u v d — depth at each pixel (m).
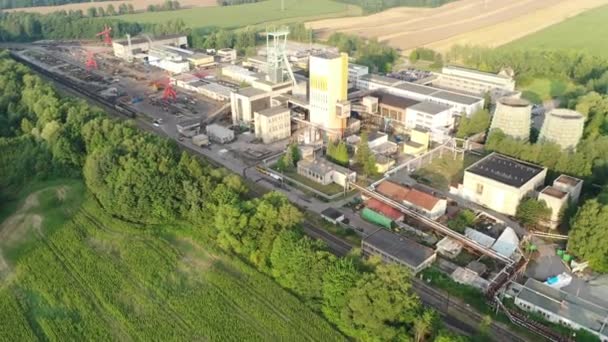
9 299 110.38
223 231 122.50
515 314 103.75
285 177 166.88
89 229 134.12
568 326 101.69
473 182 148.62
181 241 129.25
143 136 159.62
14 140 171.12
